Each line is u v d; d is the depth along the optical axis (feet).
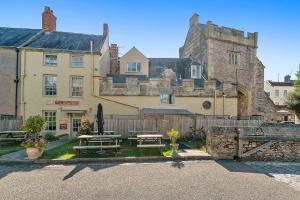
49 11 84.94
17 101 69.82
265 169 30.71
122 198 20.12
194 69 89.20
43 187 22.86
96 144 47.83
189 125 60.85
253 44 99.19
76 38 82.23
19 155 37.01
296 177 26.99
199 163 33.91
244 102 96.94
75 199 19.83
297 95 93.66
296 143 36.60
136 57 86.07
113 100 71.56
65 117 70.90
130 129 58.18
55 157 35.47
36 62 70.79
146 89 72.23
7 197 20.20
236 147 36.78
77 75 72.08
